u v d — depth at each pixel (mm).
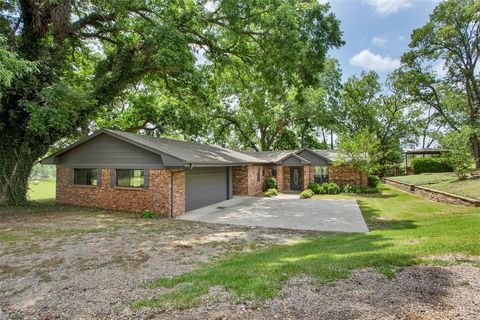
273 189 19484
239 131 32531
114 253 6129
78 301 3705
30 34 12250
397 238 6273
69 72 15844
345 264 4309
